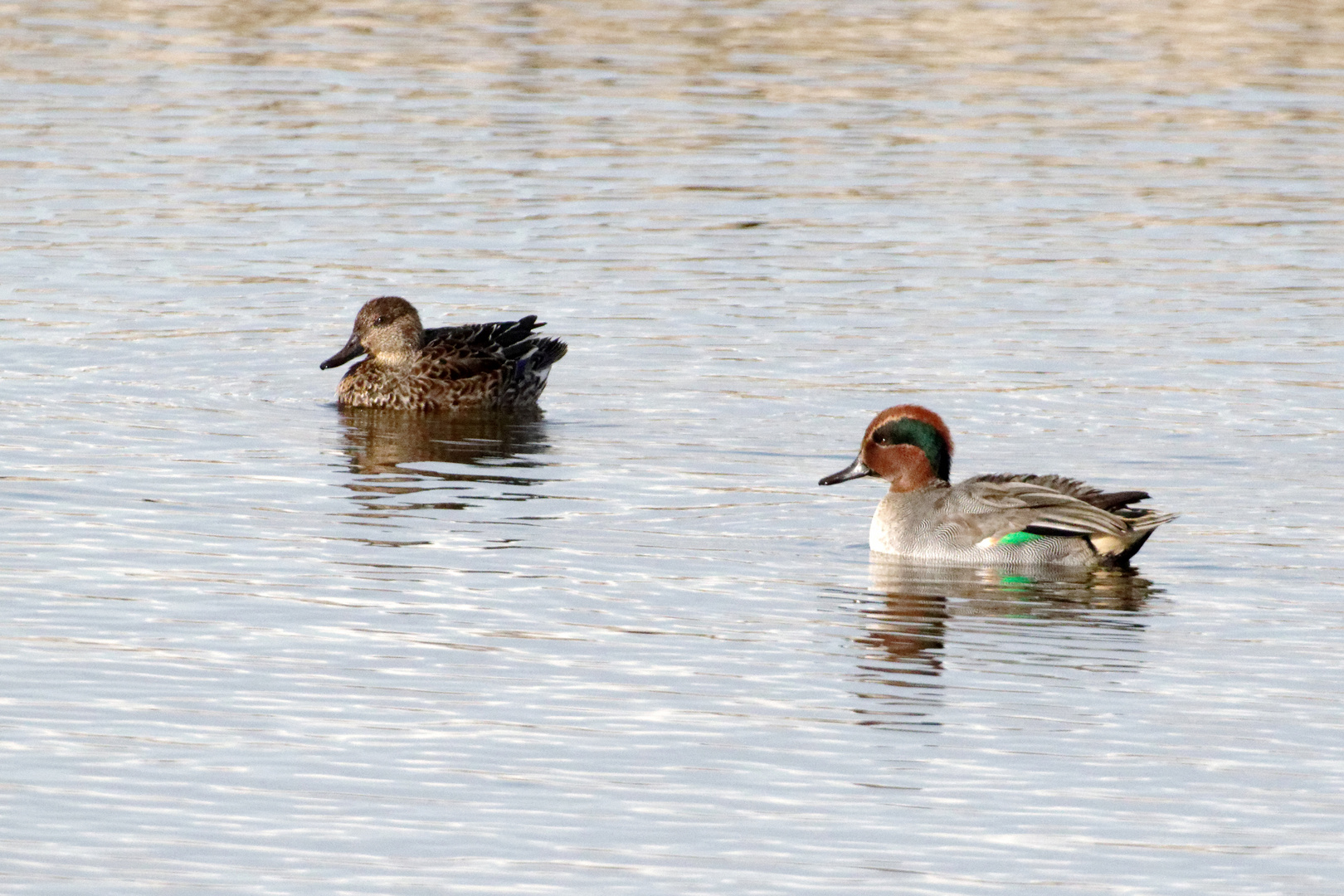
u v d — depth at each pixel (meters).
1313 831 10.86
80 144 30.72
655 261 25.58
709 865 10.36
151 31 38.69
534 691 12.71
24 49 36.84
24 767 11.35
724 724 12.23
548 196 28.48
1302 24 40.41
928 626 14.16
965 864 10.44
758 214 27.77
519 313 23.50
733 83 35.16
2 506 16.59
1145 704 12.66
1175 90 35.22
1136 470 18.11
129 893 9.95
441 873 10.21
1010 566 15.60
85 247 25.75
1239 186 29.66
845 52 37.62
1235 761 11.80
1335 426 19.44
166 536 15.93
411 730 12.02
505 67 36.06
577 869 10.30
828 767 11.62
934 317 23.41
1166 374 21.23
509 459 18.70
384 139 31.38
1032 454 18.58
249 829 10.66
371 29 39.09
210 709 12.29
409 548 15.77
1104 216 28.03
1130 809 11.12
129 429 19.33
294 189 28.64
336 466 18.36
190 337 22.64
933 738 12.08
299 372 21.81
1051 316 23.44
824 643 13.78
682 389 20.91
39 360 21.48
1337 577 15.32
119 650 13.26
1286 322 23.28
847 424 19.69
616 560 15.61
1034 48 38.19
